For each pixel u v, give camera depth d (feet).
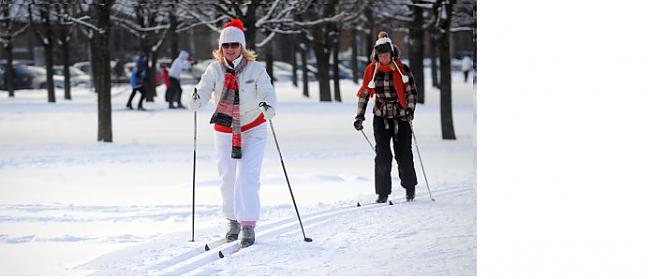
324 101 176.86
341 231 43.60
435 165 74.79
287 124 119.24
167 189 59.41
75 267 35.81
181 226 45.60
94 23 130.93
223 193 41.98
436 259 37.06
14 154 80.84
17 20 173.88
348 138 99.50
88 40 217.15
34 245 40.34
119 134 103.24
